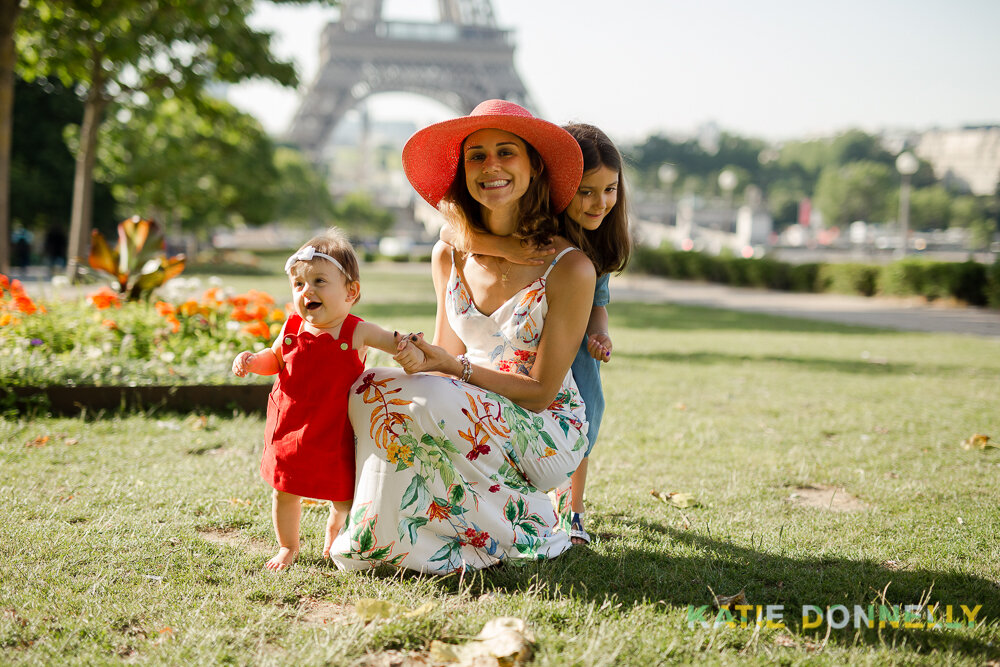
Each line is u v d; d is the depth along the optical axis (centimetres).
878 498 417
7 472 414
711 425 589
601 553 329
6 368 562
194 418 554
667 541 345
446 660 237
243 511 369
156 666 229
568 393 335
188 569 300
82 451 464
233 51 1783
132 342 662
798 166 13812
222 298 731
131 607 265
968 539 352
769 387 770
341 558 302
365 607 262
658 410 645
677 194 11812
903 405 685
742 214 8606
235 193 4044
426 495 296
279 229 10125
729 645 252
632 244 372
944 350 1135
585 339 344
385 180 19012
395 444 293
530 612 267
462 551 304
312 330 298
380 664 238
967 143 12062
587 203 343
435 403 291
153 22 1609
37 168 3347
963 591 294
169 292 864
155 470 431
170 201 3728
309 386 295
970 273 2139
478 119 308
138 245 860
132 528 339
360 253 5441
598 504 399
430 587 287
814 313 1908
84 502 371
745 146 13500
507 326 326
